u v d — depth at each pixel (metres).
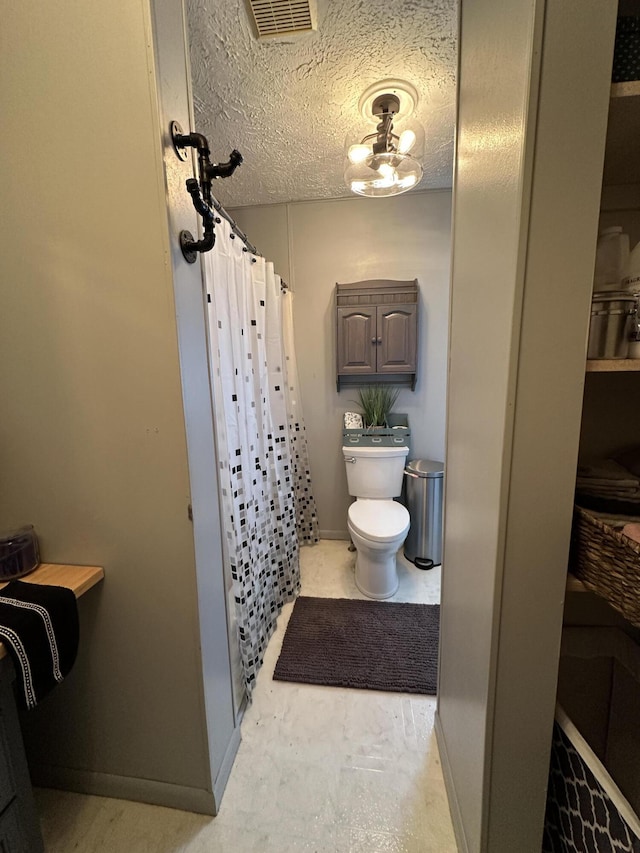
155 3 0.81
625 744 0.97
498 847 0.84
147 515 0.99
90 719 1.12
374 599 2.05
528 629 0.74
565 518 0.69
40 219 0.89
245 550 1.48
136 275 0.89
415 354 2.41
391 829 1.05
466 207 0.94
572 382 0.65
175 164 0.90
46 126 0.86
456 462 1.06
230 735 1.23
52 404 0.97
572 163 0.59
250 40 1.25
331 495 2.75
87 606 1.06
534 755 0.79
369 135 1.59
